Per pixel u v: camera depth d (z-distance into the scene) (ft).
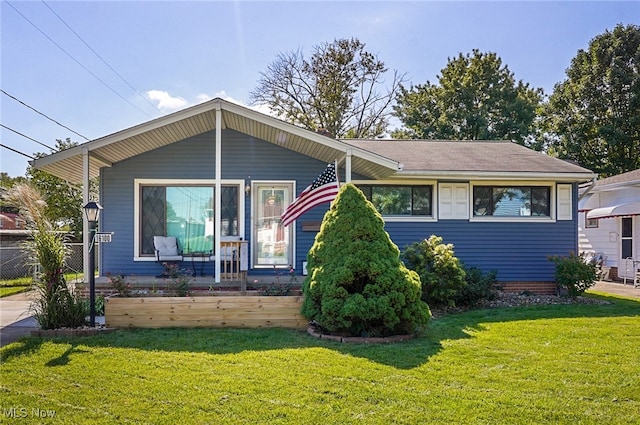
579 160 104.68
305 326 29.14
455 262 36.11
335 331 26.55
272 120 37.96
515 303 40.81
